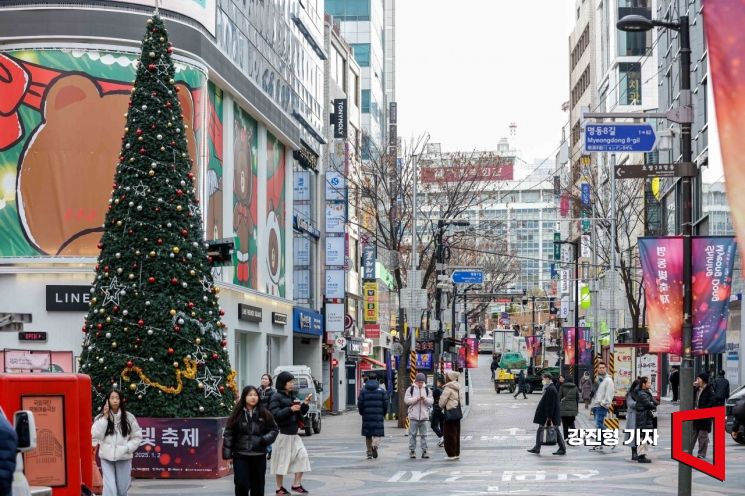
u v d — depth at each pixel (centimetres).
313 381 4194
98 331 2403
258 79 4469
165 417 2362
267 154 4625
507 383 8475
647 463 2788
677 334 1784
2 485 818
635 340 5462
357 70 7388
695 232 4906
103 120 3378
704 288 1778
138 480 2344
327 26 6203
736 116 998
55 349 3344
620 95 8969
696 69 4862
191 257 2436
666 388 6738
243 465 1661
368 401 2986
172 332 2383
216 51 3741
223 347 2495
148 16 3428
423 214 6669
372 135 8738
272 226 4697
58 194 3362
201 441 2359
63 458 1389
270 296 4572
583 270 9262
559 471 2573
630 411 2842
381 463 2838
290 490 2158
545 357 10712
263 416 1670
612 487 2206
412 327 4578
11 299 3362
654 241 1795
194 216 2484
